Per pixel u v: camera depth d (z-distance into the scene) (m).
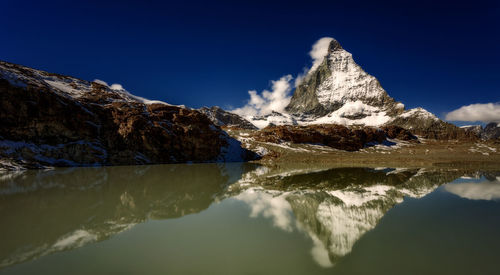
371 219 13.20
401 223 12.45
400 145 133.62
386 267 7.52
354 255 8.44
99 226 11.35
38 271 7.02
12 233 10.24
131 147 55.97
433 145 134.62
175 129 67.62
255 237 10.10
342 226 11.82
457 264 7.77
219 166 54.56
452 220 13.05
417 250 8.91
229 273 7.02
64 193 19.11
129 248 8.83
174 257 8.12
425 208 15.88
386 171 43.31
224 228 11.24
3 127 39.19
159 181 27.12
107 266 7.40
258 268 7.36
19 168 36.06
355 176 35.28
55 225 11.36
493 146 124.56
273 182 28.61
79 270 7.13
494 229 11.52
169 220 12.47
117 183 24.78
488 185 26.73
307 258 8.12
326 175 36.72
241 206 15.86
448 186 25.91
